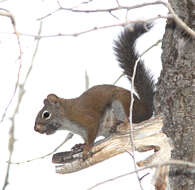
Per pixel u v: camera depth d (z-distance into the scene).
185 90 8.89
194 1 8.86
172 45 9.16
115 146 9.19
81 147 11.12
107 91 11.49
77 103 11.52
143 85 11.43
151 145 9.02
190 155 8.81
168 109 9.13
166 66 9.25
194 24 8.89
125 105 11.21
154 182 8.70
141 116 11.31
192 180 8.84
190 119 8.84
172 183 9.00
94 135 11.23
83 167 9.66
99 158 9.40
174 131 9.01
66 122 11.48
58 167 9.89
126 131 9.15
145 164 8.82
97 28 5.98
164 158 8.86
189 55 8.88
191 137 8.83
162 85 9.35
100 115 11.46
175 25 9.11
